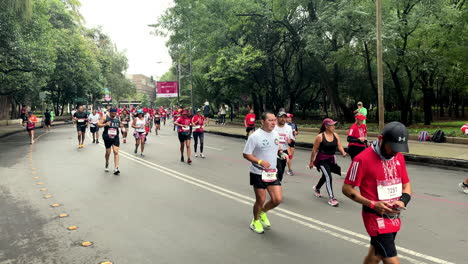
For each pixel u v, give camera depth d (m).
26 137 21.05
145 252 4.19
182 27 31.62
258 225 4.82
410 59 19.91
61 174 9.05
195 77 37.69
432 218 5.42
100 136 20.62
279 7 23.12
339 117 23.88
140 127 12.59
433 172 9.38
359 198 2.82
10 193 7.04
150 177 8.70
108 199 6.58
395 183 2.85
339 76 30.16
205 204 6.25
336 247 4.30
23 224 5.17
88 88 46.94
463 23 19.66
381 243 2.80
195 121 12.25
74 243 4.46
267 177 4.61
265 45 27.70
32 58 22.94
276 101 30.67
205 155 12.79
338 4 19.22
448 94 38.69
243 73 26.25
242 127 27.59
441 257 3.99
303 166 10.36
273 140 4.70
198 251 4.21
